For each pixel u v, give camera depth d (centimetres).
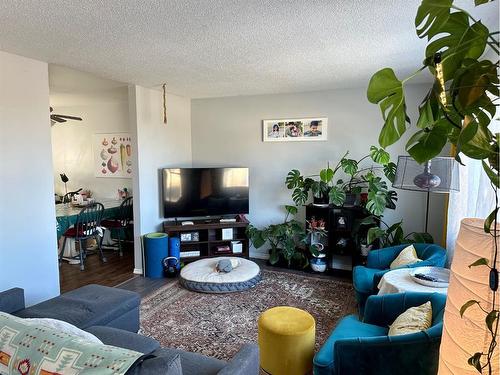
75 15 211
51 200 325
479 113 79
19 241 300
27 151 303
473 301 83
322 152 464
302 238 446
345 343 168
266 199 502
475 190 274
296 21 221
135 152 435
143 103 438
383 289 261
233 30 236
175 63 321
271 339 222
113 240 585
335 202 409
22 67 296
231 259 411
